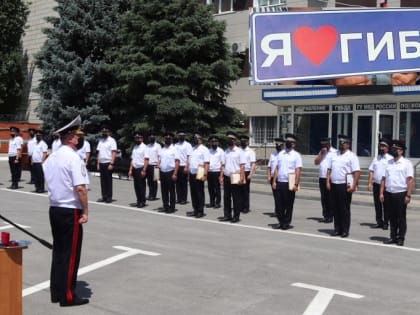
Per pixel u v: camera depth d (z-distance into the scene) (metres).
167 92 26.17
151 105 26.50
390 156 13.68
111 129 30.38
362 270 9.08
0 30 40.84
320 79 25.64
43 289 7.60
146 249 10.30
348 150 12.40
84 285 7.82
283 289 7.79
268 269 8.96
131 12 27.58
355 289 7.89
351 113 25.20
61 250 6.83
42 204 16.42
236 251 10.34
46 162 6.91
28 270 8.62
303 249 10.72
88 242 10.88
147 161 16.52
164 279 8.20
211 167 16.84
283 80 24.31
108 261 9.29
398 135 23.91
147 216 14.79
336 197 12.32
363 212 17.06
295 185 13.05
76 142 6.95
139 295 7.36
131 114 28.27
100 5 29.59
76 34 29.31
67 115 29.30
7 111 44.78
